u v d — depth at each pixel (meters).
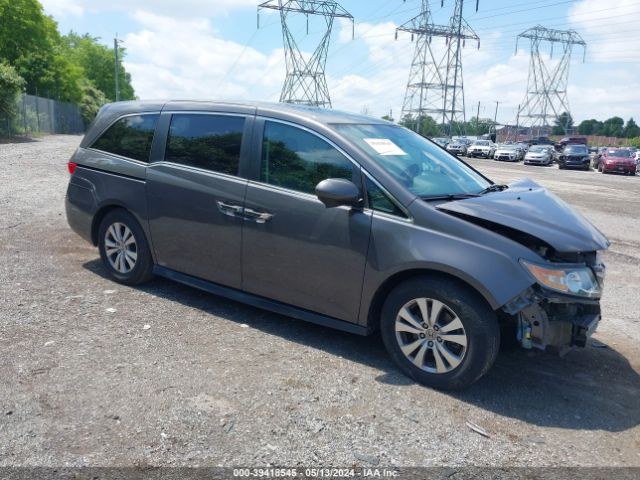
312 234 4.05
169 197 4.84
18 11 44.44
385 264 3.75
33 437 2.89
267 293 4.41
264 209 4.27
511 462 2.96
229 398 3.40
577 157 36.09
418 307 3.77
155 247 5.05
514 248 3.48
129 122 5.37
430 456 2.96
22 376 3.49
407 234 3.71
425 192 3.97
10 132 31.56
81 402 3.24
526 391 3.78
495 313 3.52
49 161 17.14
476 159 46.78
